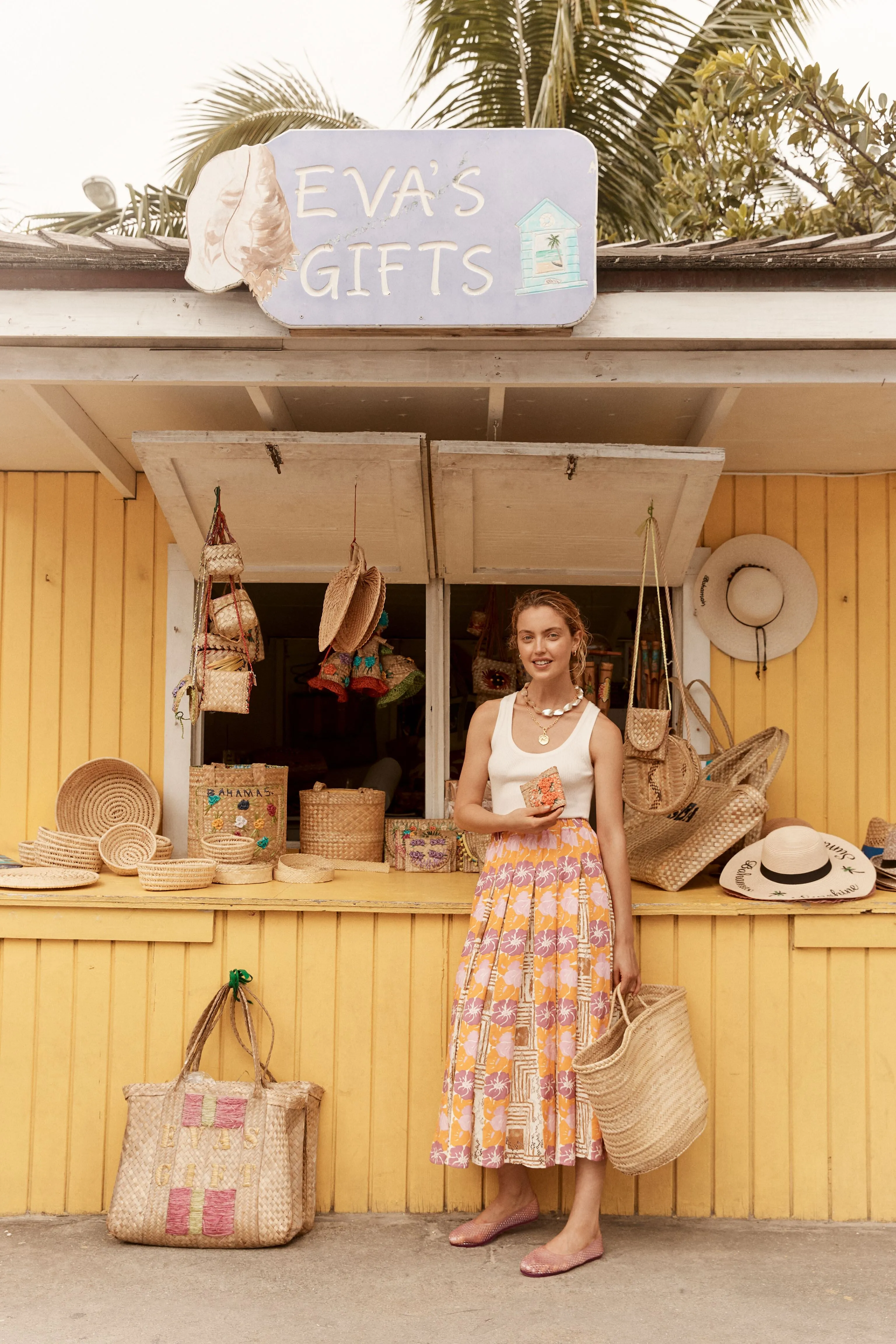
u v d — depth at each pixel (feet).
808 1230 9.82
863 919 10.11
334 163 8.85
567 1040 8.79
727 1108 10.03
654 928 10.09
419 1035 10.04
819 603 13.43
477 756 9.60
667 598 13.46
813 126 17.88
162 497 11.66
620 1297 8.44
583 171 8.79
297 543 12.64
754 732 13.32
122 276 9.17
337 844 12.75
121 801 13.04
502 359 9.58
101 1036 10.05
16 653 13.19
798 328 9.04
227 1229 9.08
